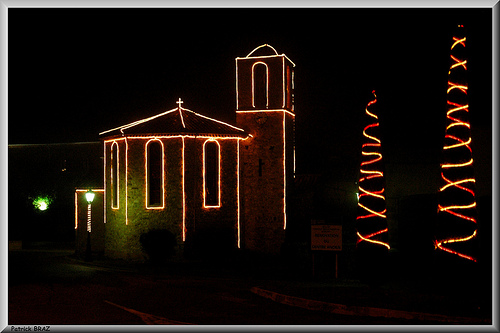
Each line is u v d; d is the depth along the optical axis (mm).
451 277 15781
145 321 13430
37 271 27531
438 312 14117
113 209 34500
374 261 18250
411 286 21141
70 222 51469
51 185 52281
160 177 32656
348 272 28547
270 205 35844
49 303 16609
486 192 26531
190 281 23969
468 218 15758
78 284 22062
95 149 51938
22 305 16188
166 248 30516
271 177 36000
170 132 32188
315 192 38531
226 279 25203
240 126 36625
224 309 15703
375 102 18984
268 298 18234
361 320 13953
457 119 16000
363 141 18984
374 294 17078
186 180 32312
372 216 18422
